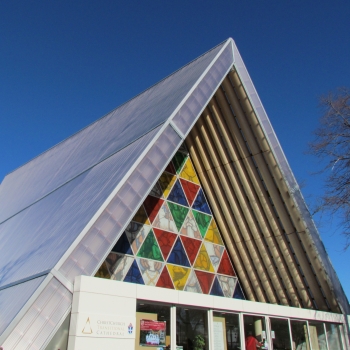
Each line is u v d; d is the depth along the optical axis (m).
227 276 16.33
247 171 15.88
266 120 15.22
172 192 15.31
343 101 15.91
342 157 15.71
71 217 10.52
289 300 16.84
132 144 12.35
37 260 9.58
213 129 15.65
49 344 8.01
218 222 16.81
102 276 11.70
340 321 16.27
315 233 15.67
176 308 10.80
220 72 14.26
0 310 8.52
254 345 12.67
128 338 9.09
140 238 13.32
